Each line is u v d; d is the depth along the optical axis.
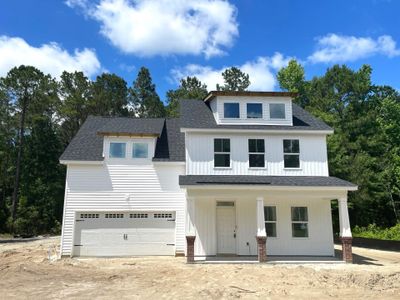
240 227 20.08
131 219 20.58
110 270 15.49
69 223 20.09
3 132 49.50
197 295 11.07
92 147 21.91
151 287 12.20
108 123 23.25
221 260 18.03
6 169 47.94
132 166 20.89
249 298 10.77
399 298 10.76
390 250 24.19
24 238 36.03
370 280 12.80
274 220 20.23
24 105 49.31
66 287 12.20
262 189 18.14
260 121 21.47
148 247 20.36
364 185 34.69
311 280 13.00
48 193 45.44
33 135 47.69
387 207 39.12
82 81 53.38
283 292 11.41
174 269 15.45
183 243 20.31
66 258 19.33
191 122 21.34
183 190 20.84
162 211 20.61
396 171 36.41
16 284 12.69
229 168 20.55
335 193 18.45
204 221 20.06
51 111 52.91
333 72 44.06
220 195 18.03
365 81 43.50
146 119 25.12
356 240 28.66
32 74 49.88
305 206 20.53
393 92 44.81
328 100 42.03
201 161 20.53
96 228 20.31
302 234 20.20
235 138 20.97
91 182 20.53
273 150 21.00
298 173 20.77
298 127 21.30
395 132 41.25
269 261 17.55
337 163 33.41
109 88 55.56
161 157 21.19
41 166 46.69
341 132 39.66
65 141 53.44
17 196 46.81
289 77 49.03
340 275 13.73
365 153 37.66
